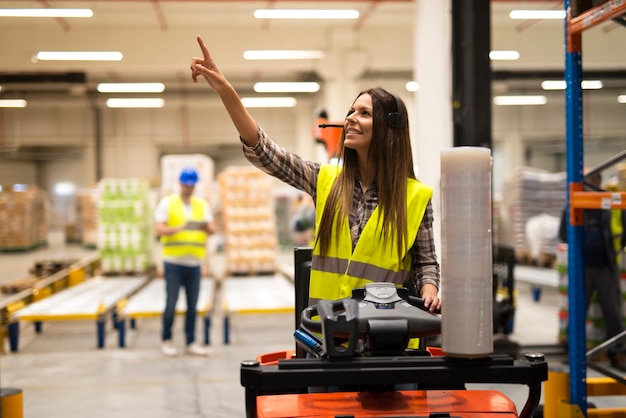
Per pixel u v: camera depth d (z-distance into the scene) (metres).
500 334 6.88
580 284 3.61
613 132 26.53
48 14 12.31
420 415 1.89
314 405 1.99
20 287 12.12
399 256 2.21
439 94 7.67
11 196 23.31
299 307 2.65
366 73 22.70
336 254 2.27
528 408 1.96
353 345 1.86
